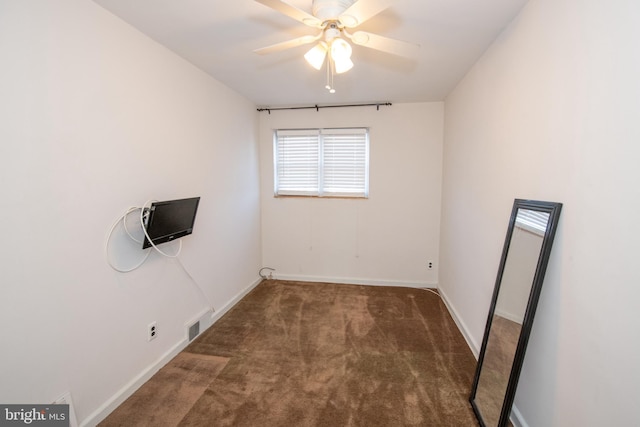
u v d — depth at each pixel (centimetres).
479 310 215
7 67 115
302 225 386
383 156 358
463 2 151
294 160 381
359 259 378
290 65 236
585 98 107
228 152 295
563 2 120
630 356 87
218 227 279
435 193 353
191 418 160
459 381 190
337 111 361
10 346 120
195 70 237
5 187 116
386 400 173
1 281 116
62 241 138
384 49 155
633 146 86
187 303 234
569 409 114
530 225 140
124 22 169
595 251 101
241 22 173
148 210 177
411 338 243
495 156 189
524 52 153
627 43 88
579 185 110
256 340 240
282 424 156
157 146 197
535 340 138
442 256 338
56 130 133
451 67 238
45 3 127
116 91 165
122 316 172
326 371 200
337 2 130
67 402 141
